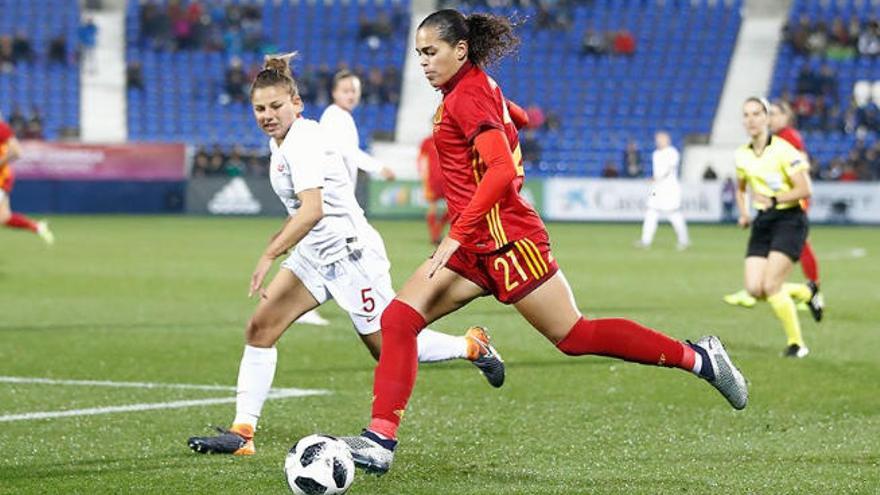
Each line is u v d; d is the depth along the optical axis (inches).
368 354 1216.8
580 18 4633.4
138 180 3850.9
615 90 4471.0
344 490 636.7
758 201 1239.5
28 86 4254.4
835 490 666.8
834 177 4035.4
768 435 829.8
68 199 3821.4
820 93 4387.3
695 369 725.9
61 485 673.0
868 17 4694.9
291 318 791.1
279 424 868.0
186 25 4446.4
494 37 661.9
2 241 2763.3
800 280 2126.0
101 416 887.1
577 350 700.0
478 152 655.8
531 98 4439.0
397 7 4581.7
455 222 658.2
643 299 1760.6
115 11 4552.2
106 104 4276.6
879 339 1350.9
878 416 906.1
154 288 1851.6
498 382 889.5
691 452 770.8
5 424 852.0
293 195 773.3
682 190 3902.6
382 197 3897.6
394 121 4276.6
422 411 915.4
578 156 4261.8
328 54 4478.3
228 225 3388.3
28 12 4500.5
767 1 4648.1
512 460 745.0
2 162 2388.0
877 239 3201.3
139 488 667.4
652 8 4670.3
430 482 684.7
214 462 737.6
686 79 4500.5
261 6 4621.1
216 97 4345.5
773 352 1248.8
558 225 3725.4
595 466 728.3
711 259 2485.2
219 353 1221.7
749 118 1224.2
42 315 1523.1
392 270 2146.9
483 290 687.1
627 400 965.2
